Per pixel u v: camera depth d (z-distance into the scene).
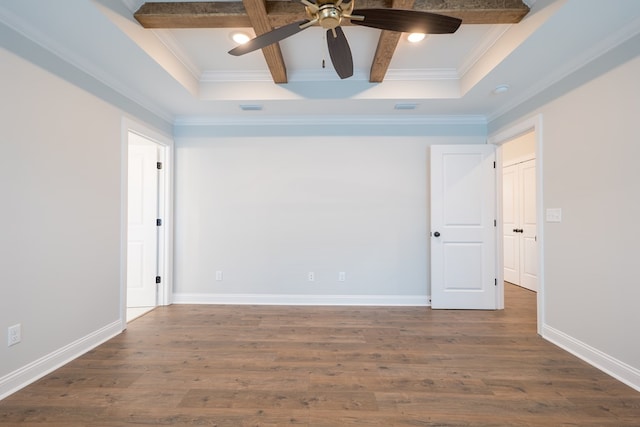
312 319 2.93
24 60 1.77
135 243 3.35
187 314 3.08
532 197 4.18
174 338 2.46
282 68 2.67
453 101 2.99
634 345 1.76
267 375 1.89
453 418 1.50
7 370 1.68
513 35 2.08
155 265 3.35
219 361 2.07
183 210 3.49
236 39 2.36
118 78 2.48
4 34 1.67
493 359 2.11
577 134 2.15
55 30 1.84
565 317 2.25
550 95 2.42
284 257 3.46
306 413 1.54
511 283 4.56
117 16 1.82
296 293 3.45
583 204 2.10
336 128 3.46
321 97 2.95
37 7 1.63
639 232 1.74
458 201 3.28
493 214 3.27
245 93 2.96
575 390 1.73
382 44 2.25
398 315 3.06
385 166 3.44
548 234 2.42
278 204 3.47
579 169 2.13
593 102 2.02
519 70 2.34
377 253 3.43
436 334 2.56
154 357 2.12
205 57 2.63
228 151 3.49
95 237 2.31
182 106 3.12
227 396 1.67
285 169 3.47
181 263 3.47
